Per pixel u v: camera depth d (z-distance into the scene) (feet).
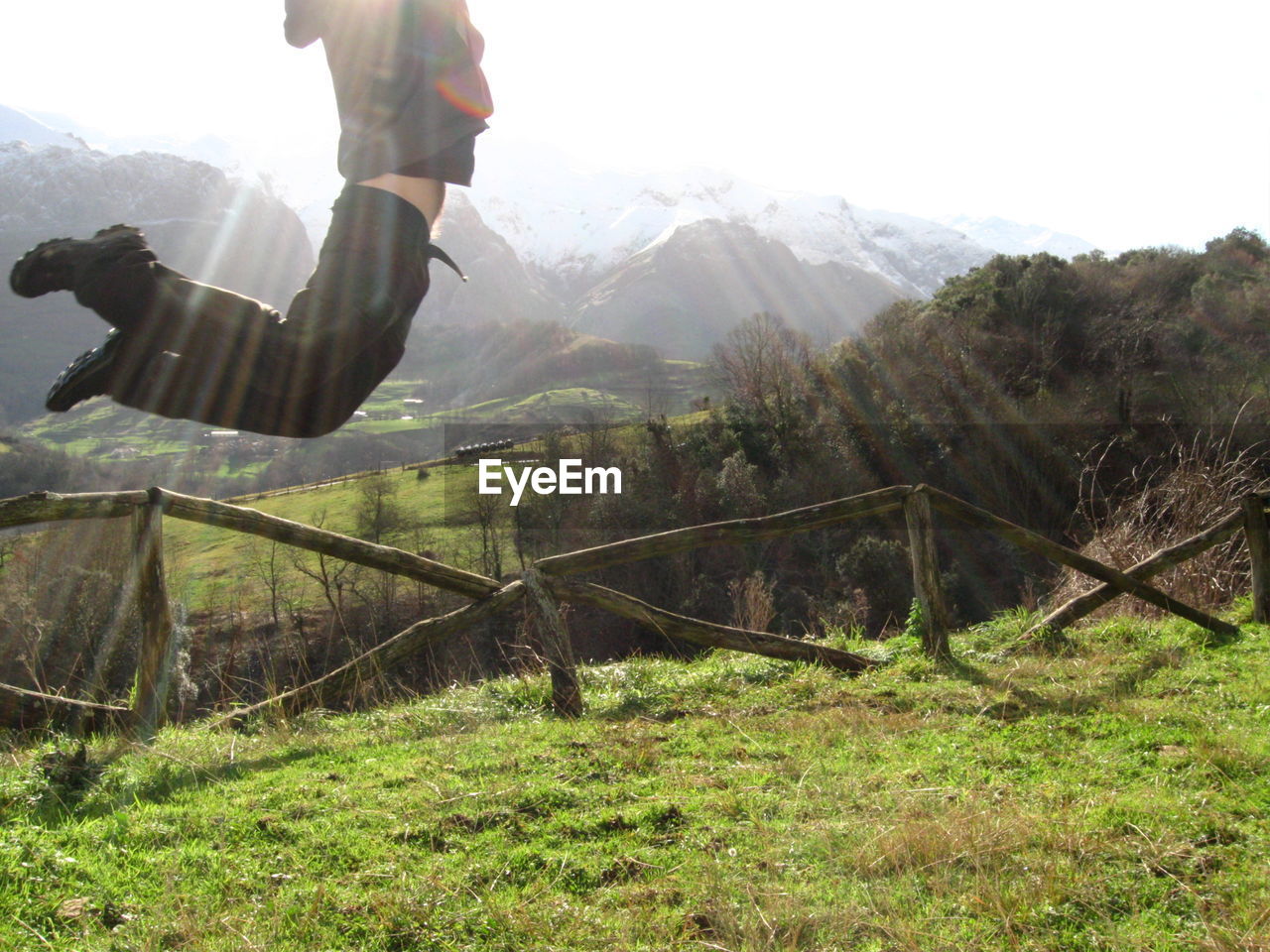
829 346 168.04
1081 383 143.95
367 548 18.24
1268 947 8.04
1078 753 13.83
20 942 8.21
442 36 7.25
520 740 15.52
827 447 143.95
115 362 6.51
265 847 10.57
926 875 9.71
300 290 7.02
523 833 11.00
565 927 8.75
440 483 150.51
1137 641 22.59
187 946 8.32
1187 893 9.11
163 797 12.51
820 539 127.65
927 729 15.53
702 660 23.67
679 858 10.27
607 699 19.53
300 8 7.21
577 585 20.07
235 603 65.92
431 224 7.51
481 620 19.31
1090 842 10.21
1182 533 31.42
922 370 150.10
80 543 47.26
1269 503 25.44
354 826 11.21
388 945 8.50
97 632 39.24
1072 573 32.58
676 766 13.70
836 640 24.22
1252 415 114.73
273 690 19.49
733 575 122.52
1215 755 12.94
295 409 6.98
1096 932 8.50
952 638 24.20
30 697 15.85
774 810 11.67
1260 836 10.43
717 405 165.48
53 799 12.21
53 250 6.29
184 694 22.40
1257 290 149.38
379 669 18.84
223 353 6.47
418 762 14.02
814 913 8.84
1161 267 171.12
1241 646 21.94
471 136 7.37
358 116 7.10
